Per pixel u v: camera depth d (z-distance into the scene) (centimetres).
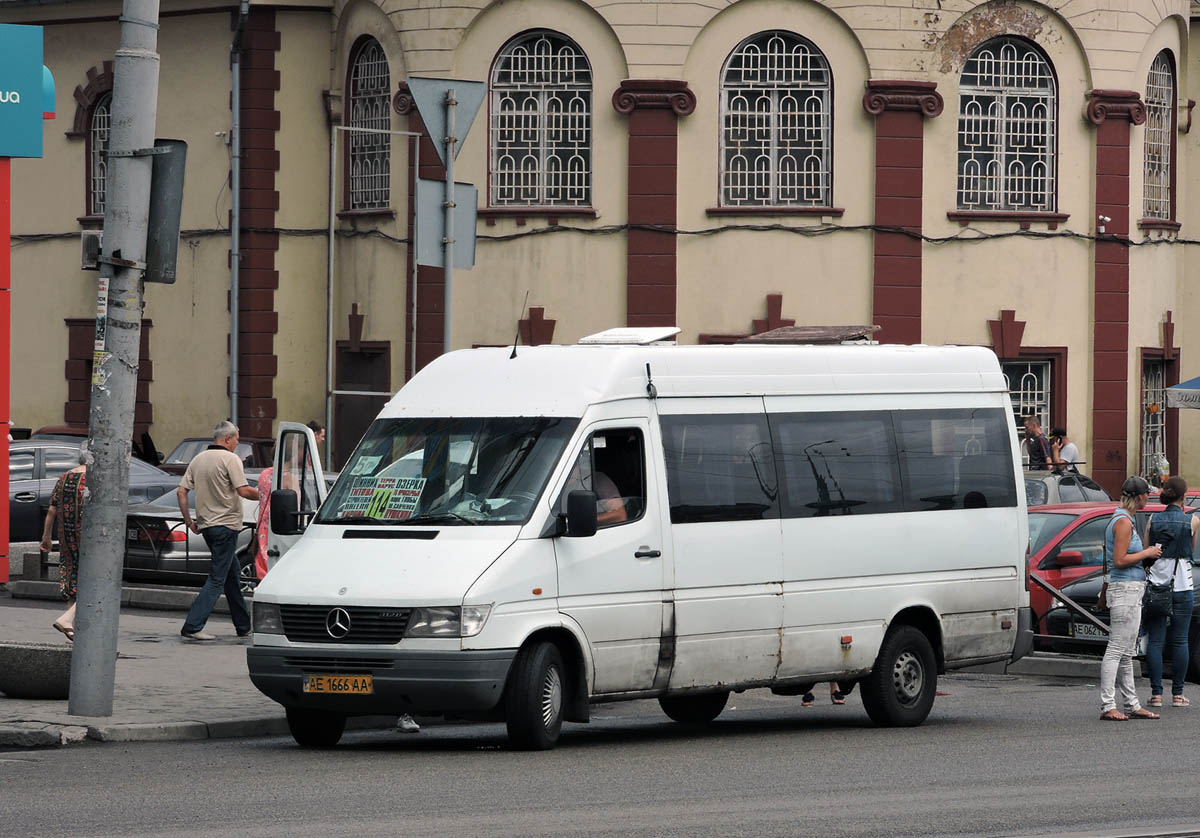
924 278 5572
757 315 5522
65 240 6650
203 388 6281
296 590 2305
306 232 6109
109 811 1823
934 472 2795
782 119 5512
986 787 2067
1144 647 3266
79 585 2488
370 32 5788
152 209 2506
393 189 5762
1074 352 5725
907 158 5522
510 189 5572
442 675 2223
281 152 6094
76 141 6619
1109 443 5753
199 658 3141
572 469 2373
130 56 2484
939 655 2794
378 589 2261
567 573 2334
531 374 2477
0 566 3959
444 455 2425
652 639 2428
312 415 6141
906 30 5516
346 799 1912
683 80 5472
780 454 2606
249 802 1886
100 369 2481
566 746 2417
